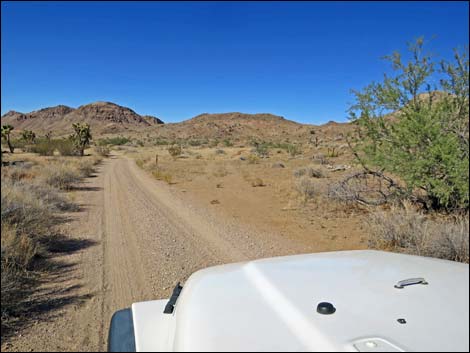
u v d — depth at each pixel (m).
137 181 21.28
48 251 7.32
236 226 10.14
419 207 9.74
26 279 5.80
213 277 2.35
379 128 9.98
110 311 4.83
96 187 18.12
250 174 24.05
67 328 4.36
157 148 86.06
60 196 12.82
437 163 8.45
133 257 7.16
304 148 57.88
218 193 16.58
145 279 6.00
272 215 11.62
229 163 34.47
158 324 2.24
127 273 6.26
